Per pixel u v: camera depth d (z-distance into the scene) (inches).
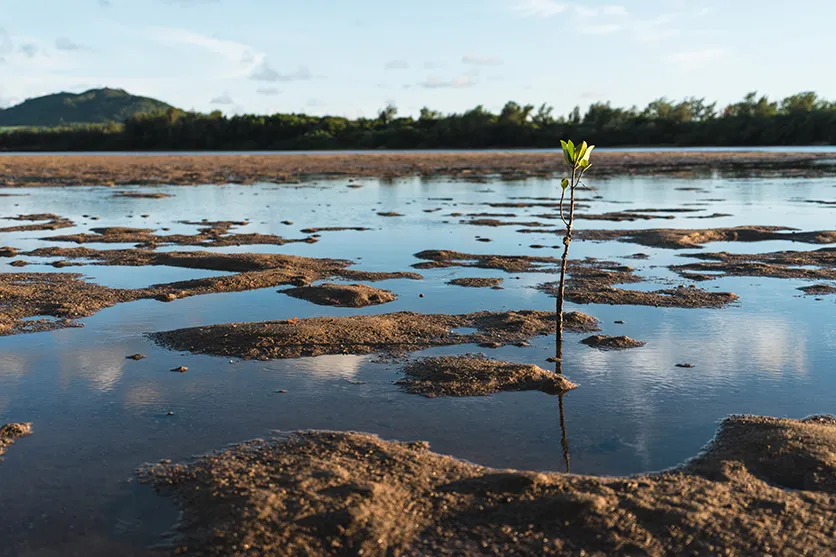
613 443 69.4
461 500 58.8
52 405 78.5
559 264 149.7
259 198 317.7
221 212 257.1
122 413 76.3
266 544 53.8
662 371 87.0
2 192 359.3
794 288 125.7
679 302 116.5
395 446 67.4
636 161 649.6
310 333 97.3
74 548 55.1
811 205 265.7
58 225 218.4
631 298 119.0
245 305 117.5
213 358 91.4
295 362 89.6
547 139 1171.3
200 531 56.0
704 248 167.9
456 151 1052.5
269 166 626.8
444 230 203.8
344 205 282.5
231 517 56.6
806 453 63.9
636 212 245.4
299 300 120.4
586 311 112.2
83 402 79.1
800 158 674.8
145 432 72.1
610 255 159.9
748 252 161.5
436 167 594.9
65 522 58.0
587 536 54.4
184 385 83.3
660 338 98.8
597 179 428.1
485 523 56.1
